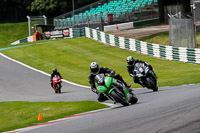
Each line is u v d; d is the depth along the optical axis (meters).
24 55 128.25
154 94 48.12
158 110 31.67
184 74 79.75
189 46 104.81
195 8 160.62
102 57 117.44
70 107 45.09
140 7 178.38
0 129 37.19
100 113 35.94
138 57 113.00
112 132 24.22
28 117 45.00
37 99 62.31
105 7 189.12
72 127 28.64
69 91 74.69
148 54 114.06
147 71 49.91
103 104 44.38
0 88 84.50
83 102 46.62
